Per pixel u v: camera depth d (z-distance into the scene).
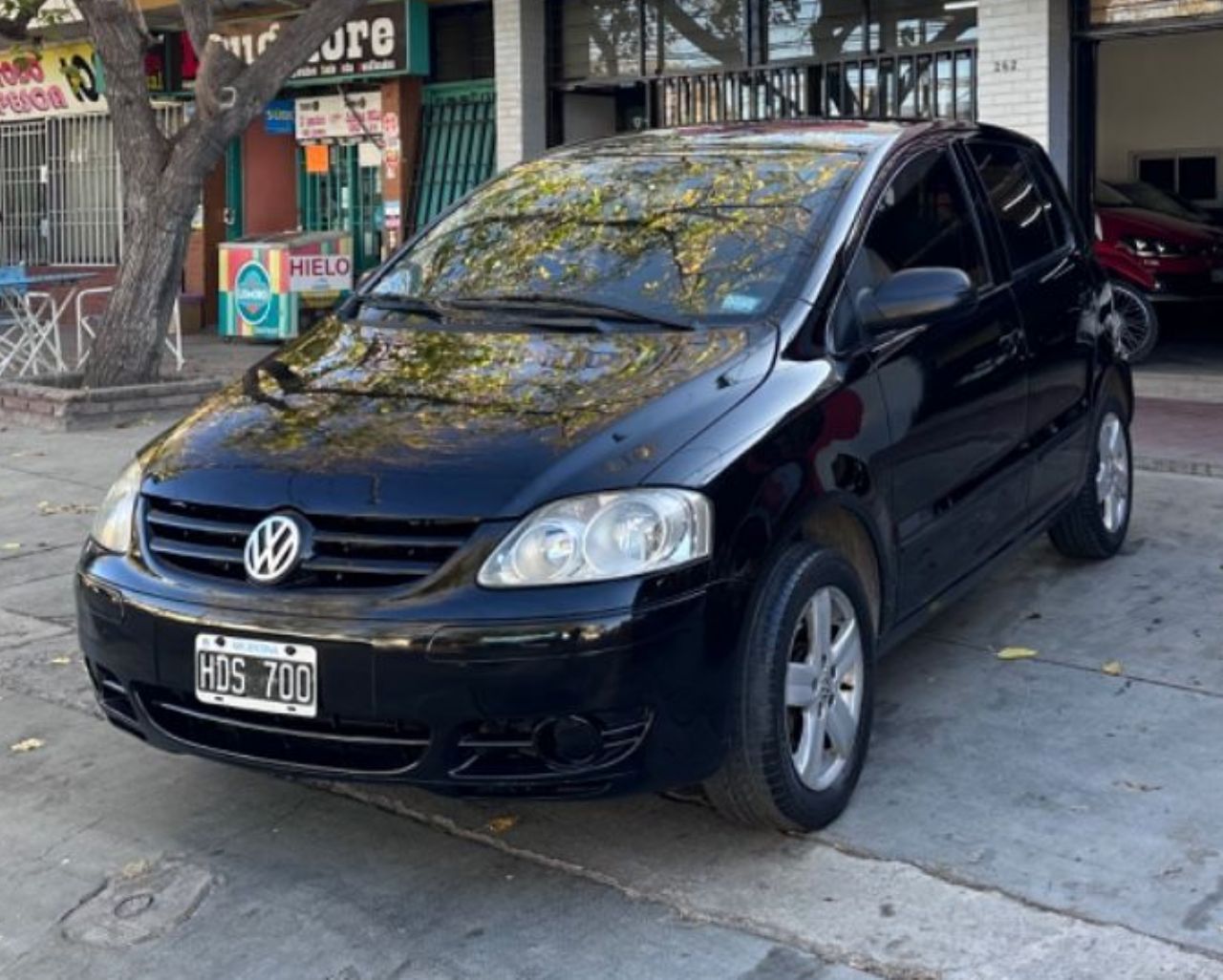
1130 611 5.98
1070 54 10.96
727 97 12.86
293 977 3.60
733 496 3.82
